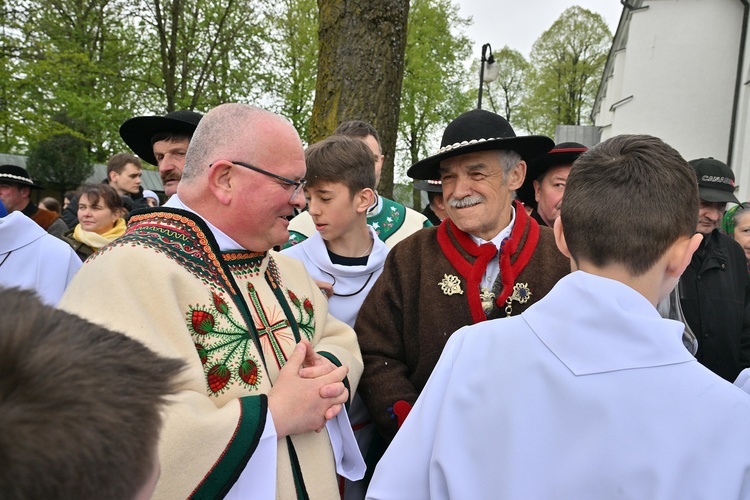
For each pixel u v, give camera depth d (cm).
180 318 134
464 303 196
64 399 53
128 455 58
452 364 115
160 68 1427
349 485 212
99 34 1355
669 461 86
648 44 1736
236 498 128
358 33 416
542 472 94
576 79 3067
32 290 64
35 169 1648
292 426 139
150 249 139
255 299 157
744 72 1566
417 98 2030
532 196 318
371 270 240
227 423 126
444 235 210
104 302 130
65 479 53
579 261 109
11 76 1134
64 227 456
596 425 92
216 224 153
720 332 248
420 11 1992
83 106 1224
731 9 1650
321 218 228
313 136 436
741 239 334
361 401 217
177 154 246
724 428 87
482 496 98
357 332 210
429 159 197
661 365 93
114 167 531
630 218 101
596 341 96
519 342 104
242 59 1523
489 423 101
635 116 1755
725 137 1675
